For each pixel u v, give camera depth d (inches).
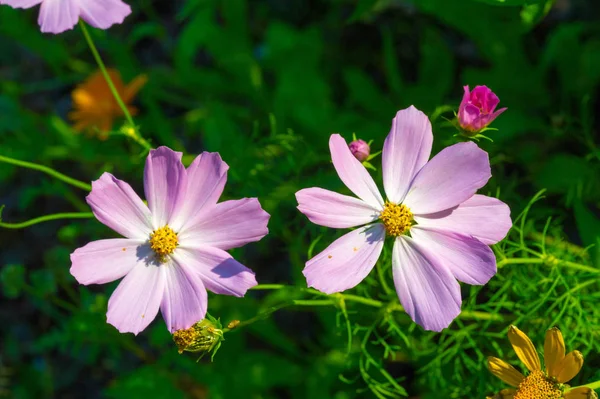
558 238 28.8
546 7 27.9
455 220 25.0
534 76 32.6
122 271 25.4
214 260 25.0
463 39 35.1
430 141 25.1
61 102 37.3
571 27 32.3
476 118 25.4
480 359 27.6
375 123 32.3
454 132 29.0
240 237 25.1
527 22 27.9
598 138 32.6
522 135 32.9
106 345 33.7
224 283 24.9
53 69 36.4
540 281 27.2
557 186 30.6
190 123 34.4
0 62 38.4
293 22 36.8
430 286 24.8
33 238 35.4
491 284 27.9
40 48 34.1
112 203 25.4
